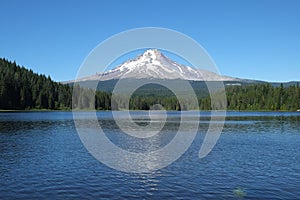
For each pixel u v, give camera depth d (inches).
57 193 738.2
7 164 1052.5
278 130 2354.8
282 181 852.0
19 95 5600.4
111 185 804.6
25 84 5748.0
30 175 902.4
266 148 1439.5
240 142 1649.9
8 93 5334.6
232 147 1464.1
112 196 721.0
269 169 996.6
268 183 831.1
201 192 751.7
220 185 810.8
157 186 799.1
